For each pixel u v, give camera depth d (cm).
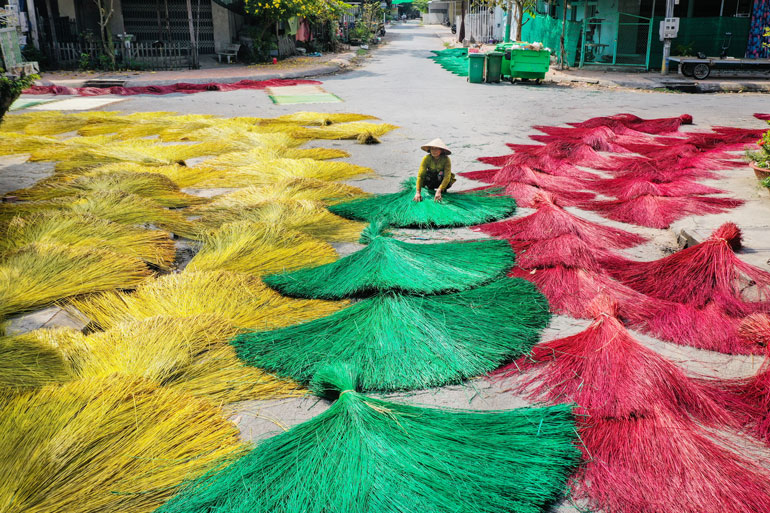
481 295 434
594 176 798
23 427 285
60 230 548
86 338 377
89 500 251
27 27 2130
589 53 2411
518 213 648
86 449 274
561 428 296
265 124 1215
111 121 1234
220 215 625
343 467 261
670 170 788
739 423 308
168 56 2361
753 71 1927
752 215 601
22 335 371
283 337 383
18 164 898
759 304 421
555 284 458
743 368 359
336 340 376
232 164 870
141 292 447
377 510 246
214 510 247
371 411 285
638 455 278
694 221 585
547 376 347
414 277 453
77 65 2291
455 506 246
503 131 1140
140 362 352
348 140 1077
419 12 11019
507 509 249
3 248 514
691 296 432
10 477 256
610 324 361
